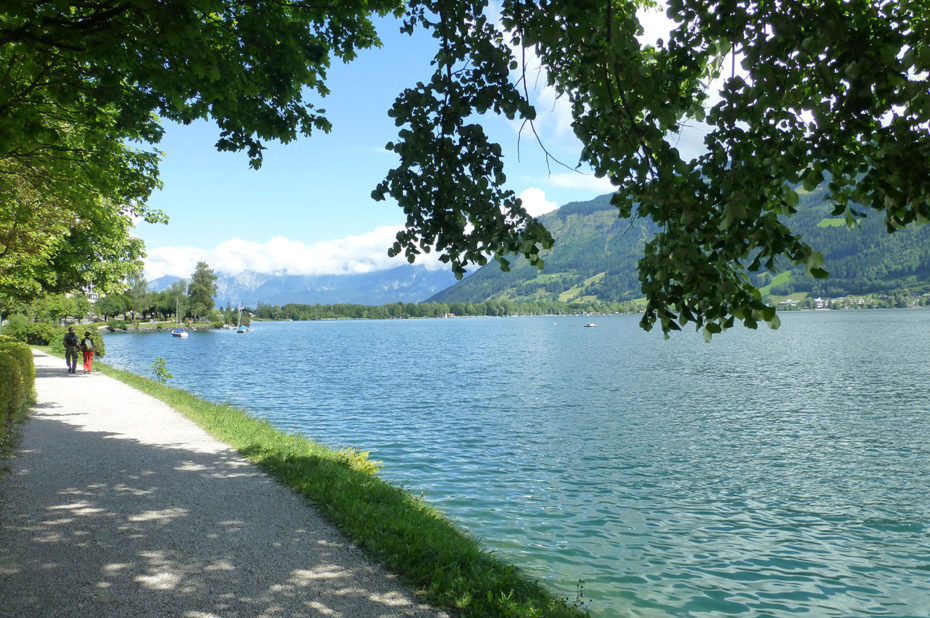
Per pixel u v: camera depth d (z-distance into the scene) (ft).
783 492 42.19
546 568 28.40
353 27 23.12
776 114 9.78
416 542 21.83
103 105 23.18
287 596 17.60
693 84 12.39
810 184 9.90
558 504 38.75
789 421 71.67
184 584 18.12
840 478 46.11
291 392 102.94
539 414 77.36
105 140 29.89
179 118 24.59
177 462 33.86
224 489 28.60
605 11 10.14
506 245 12.13
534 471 47.37
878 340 245.04
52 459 33.94
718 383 112.57
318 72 24.25
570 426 68.44
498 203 11.98
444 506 37.99
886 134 8.73
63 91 18.19
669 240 9.68
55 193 34.06
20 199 39.60
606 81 9.77
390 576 19.42
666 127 9.41
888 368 135.44
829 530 34.71
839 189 9.98
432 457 52.19
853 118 8.89
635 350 221.87
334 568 19.83
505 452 54.34
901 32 9.03
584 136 11.52
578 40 9.92
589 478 45.47
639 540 32.60
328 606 17.10
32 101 22.34
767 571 28.91
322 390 106.01
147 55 17.19
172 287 641.81
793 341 257.75
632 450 55.57
